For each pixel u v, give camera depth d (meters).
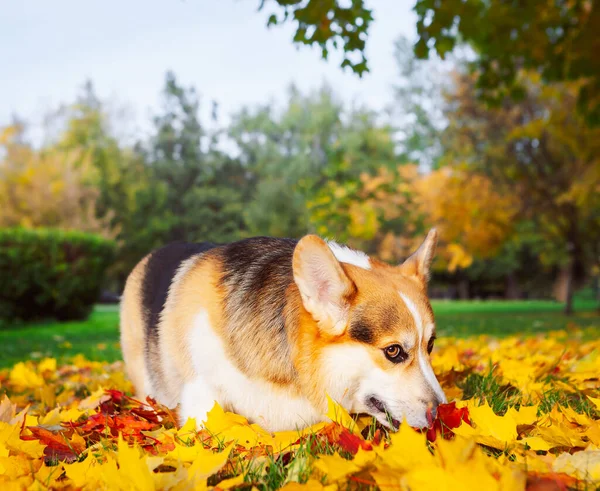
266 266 2.99
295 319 2.75
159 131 53.72
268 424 2.86
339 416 2.49
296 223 40.75
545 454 2.28
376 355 2.62
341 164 13.16
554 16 7.69
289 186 42.19
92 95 50.59
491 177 20.83
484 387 3.54
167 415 3.07
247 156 54.81
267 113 53.69
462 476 1.67
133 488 1.88
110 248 17.59
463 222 20.52
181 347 3.02
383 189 13.48
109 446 2.53
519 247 32.66
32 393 4.49
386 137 44.38
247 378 2.84
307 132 45.22
